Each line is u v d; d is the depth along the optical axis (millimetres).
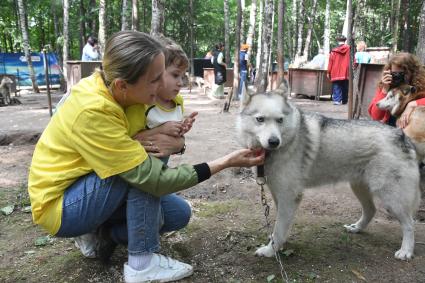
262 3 19266
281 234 2889
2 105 12148
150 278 2451
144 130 2412
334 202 4102
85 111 2047
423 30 11641
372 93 6809
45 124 8344
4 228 3307
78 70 10750
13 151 5934
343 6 27578
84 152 2104
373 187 3010
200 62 21719
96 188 2207
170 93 2605
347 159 3025
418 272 2713
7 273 2598
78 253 2852
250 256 2885
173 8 24688
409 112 4172
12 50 27906
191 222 3430
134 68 1983
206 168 2324
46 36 27062
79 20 20094
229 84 16797
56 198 2242
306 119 3078
